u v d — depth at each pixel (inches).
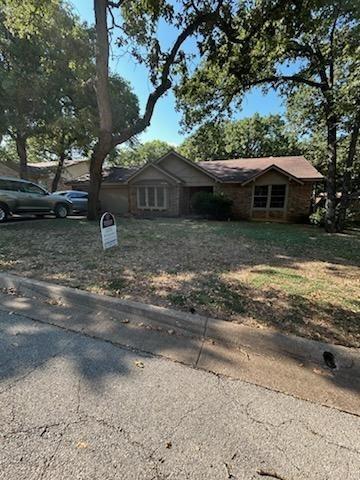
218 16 290.7
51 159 1020.5
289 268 202.4
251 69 389.1
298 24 284.0
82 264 195.6
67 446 59.6
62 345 99.1
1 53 522.9
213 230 386.9
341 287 163.2
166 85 362.3
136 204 660.7
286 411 71.7
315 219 507.5
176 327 112.6
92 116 593.0
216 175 610.9
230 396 76.5
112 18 322.7
